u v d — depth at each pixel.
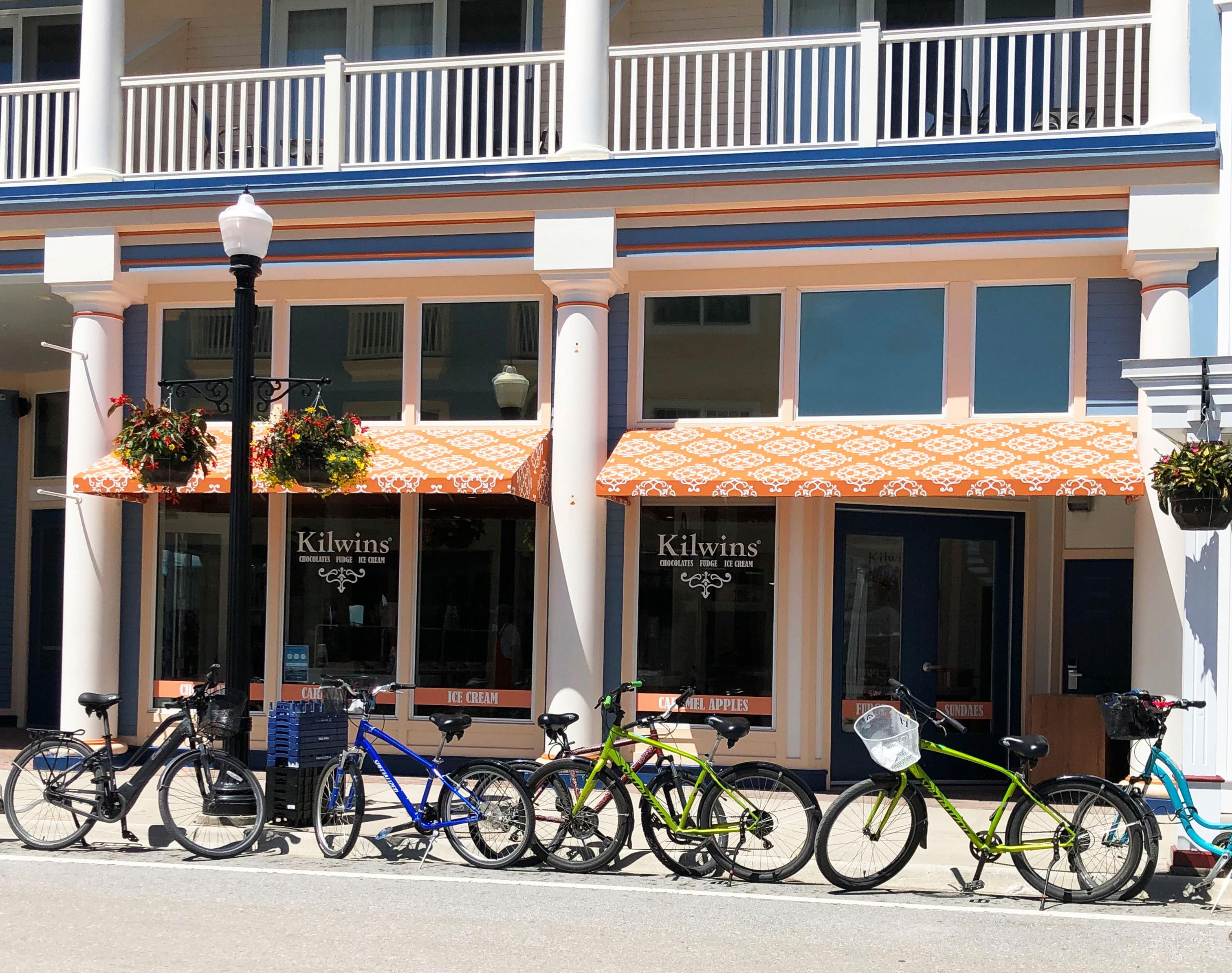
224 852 7.99
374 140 12.89
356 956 5.77
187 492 10.72
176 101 12.92
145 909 6.60
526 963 5.71
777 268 10.73
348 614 11.30
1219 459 7.79
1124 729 7.37
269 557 11.41
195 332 11.61
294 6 13.02
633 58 10.65
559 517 10.41
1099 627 11.54
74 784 8.22
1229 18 9.30
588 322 10.45
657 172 10.20
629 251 10.41
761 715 10.62
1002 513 11.48
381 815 9.13
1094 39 11.63
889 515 11.16
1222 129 9.32
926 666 11.19
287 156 11.03
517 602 11.08
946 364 10.41
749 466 9.82
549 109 11.28
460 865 7.88
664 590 10.80
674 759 9.16
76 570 11.07
